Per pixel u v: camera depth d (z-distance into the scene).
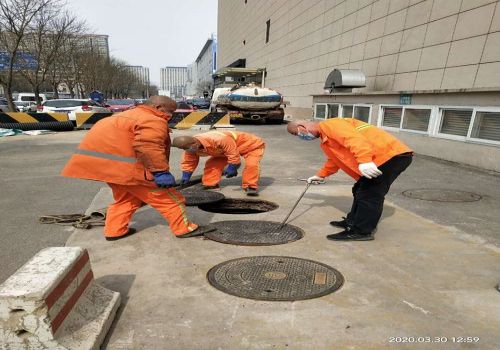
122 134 3.48
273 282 2.97
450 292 2.85
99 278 3.05
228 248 3.64
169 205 3.79
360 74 13.10
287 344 2.26
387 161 3.61
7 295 1.89
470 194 5.77
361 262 3.35
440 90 8.38
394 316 2.53
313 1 20.27
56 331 2.01
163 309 2.62
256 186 5.68
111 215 3.84
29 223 4.48
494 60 8.48
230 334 2.35
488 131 7.48
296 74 23.55
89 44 35.41
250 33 37.62
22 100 36.12
